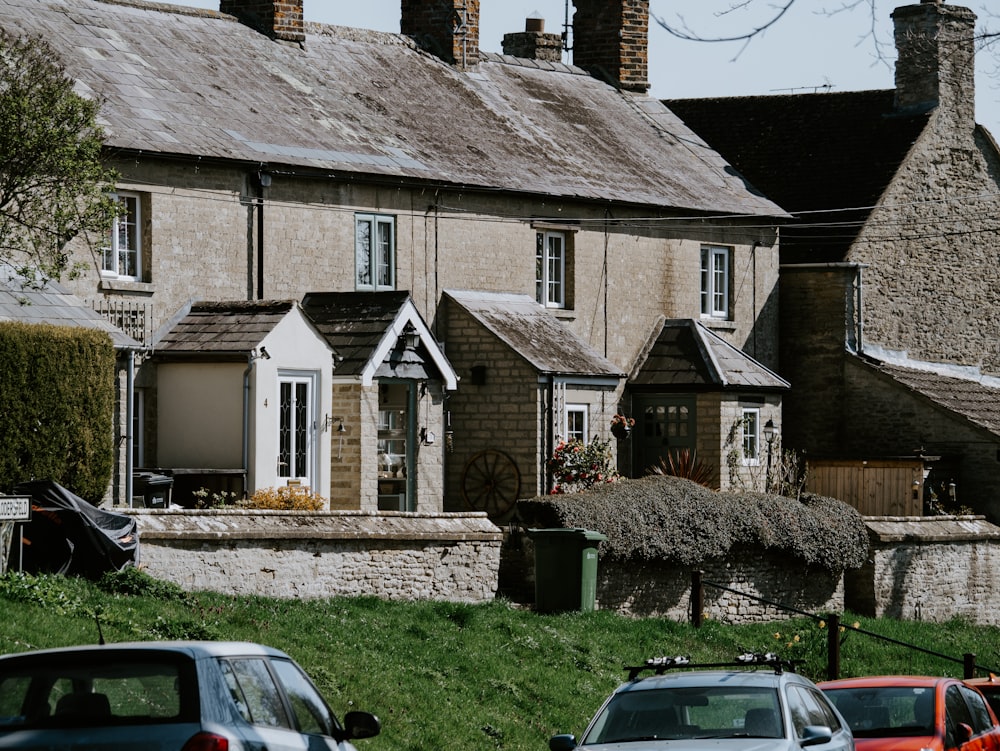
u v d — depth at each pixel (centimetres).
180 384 3428
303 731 1340
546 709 2453
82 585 2309
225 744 1188
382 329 3666
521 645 2719
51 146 2786
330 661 2298
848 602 3838
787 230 5350
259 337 3375
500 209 4262
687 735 1642
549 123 4797
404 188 4034
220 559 2602
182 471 3244
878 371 4903
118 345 3130
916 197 5375
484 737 2217
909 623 3759
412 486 3788
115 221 3142
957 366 5431
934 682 2078
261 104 3978
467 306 4081
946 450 4750
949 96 5491
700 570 3381
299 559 2716
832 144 5512
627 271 4600
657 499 3353
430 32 4825
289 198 3784
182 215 3562
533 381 3962
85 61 3719
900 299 5300
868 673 3200
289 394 3456
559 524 3145
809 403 5012
